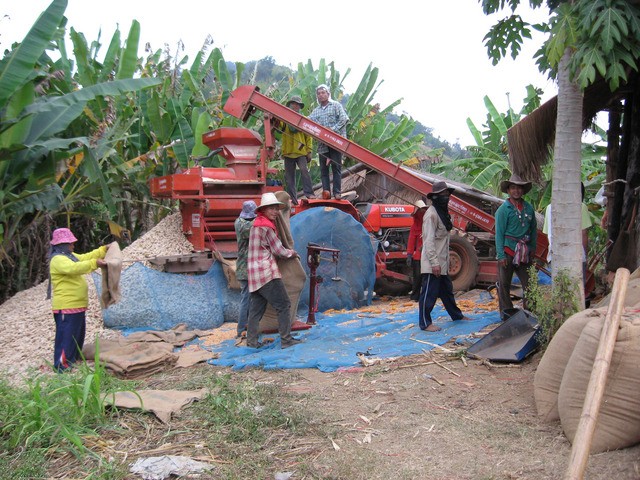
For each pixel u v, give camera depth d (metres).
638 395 3.01
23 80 7.09
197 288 7.73
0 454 3.44
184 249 8.32
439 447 3.31
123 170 10.23
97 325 7.21
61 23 8.17
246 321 6.60
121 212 12.48
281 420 3.86
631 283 4.53
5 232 8.78
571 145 4.81
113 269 5.65
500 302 6.18
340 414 3.96
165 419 3.96
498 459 3.09
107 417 4.09
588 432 2.43
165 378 5.18
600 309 3.74
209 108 13.45
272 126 9.01
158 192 8.61
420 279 8.58
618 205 7.24
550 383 3.67
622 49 4.21
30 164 7.94
